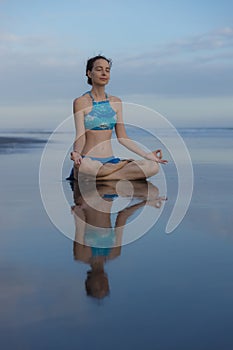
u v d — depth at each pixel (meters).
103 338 1.25
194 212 3.09
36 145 9.21
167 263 1.95
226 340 1.25
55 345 1.22
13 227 2.64
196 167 5.99
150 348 1.21
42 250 2.14
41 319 1.36
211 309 1.44
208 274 1.80
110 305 1.47
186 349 1.20
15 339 1.25
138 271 1.83
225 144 9.74
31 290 1.60
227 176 5.14
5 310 1.42
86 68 4.91
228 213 3.04
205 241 2.34
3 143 9.78
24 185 4.47
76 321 1.35
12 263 1.93
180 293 1.58
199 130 15.55
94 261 1.97
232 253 2.11
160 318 1.37
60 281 1.70
